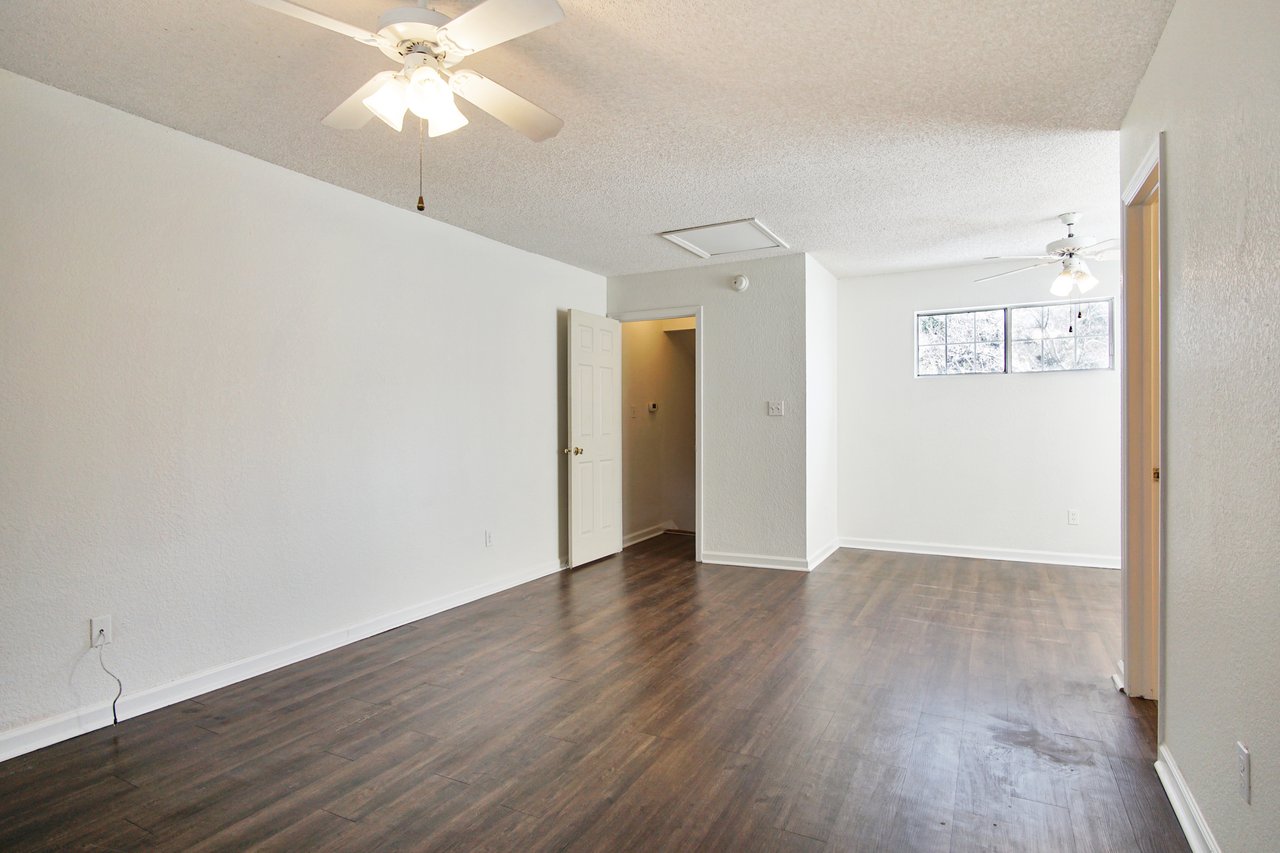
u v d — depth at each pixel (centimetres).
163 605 288
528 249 502
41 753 246
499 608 432
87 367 264
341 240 365
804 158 327
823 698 291
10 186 243
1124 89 259
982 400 577
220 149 309
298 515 343
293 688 306
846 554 594
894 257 541
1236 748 161
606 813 209
